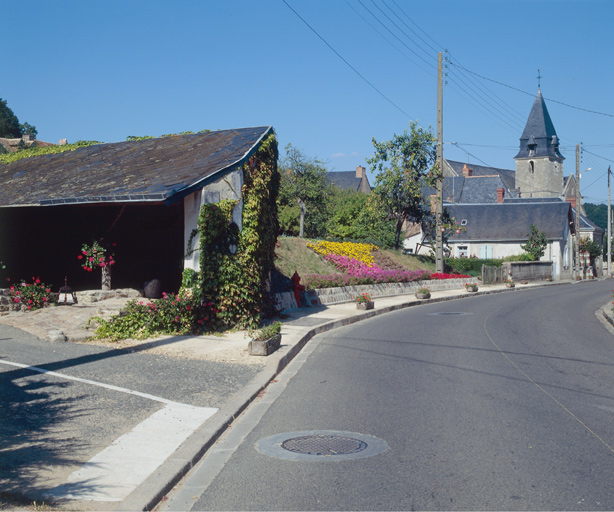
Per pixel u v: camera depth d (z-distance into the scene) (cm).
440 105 3797
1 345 1135
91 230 1995
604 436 675
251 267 1518
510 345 1389
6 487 496
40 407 744
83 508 462
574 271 5847
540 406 812
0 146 4303
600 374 1049
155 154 1784
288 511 475
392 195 4269
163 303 1365
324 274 2803
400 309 2441
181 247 1981
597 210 12800
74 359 1034
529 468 569
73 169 1822
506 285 4097
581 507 479
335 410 795
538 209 5875
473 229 5947
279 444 652
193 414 743
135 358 1070
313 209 4550
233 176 1504
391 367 1105
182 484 538
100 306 1435
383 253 3900
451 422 730
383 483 533
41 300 1566
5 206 1559
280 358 1116
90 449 601
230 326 1462
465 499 495
